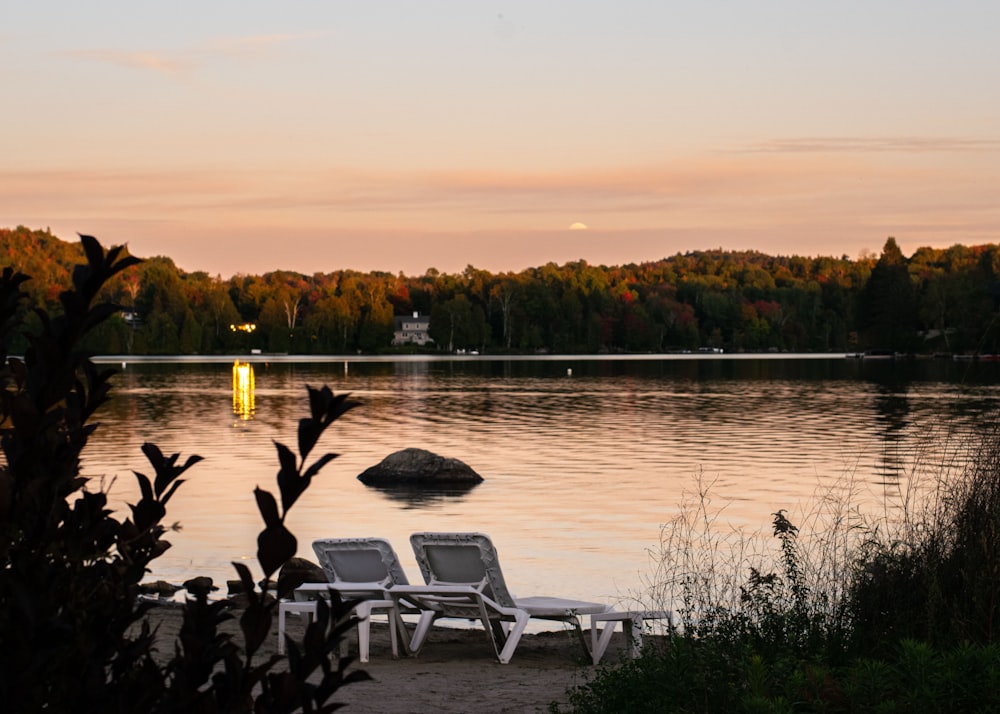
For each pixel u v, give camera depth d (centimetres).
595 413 4947
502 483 2528
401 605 975
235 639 963
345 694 750
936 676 577
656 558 1550
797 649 716
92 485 2258
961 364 11694
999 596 730
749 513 1972
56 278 17325
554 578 1443
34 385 245
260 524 1894
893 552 838
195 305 16762
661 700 621
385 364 13188
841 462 2850
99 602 255
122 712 245
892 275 15050
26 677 222
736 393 6544
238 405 5550
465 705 716
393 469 2577
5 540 236
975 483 850
